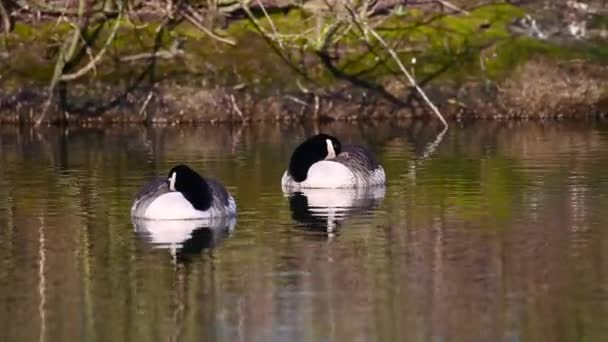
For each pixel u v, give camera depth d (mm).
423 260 15117
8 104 28516
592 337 12164
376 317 12867
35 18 29766
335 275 14469
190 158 23422
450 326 12539
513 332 12352
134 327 12695
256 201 19203
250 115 28719
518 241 16031
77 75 27938
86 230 17047
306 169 20250
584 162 22328
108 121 28562
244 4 28250
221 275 14516
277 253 15578
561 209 18062
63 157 23688
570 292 13625
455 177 21078
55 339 12398
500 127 27938
